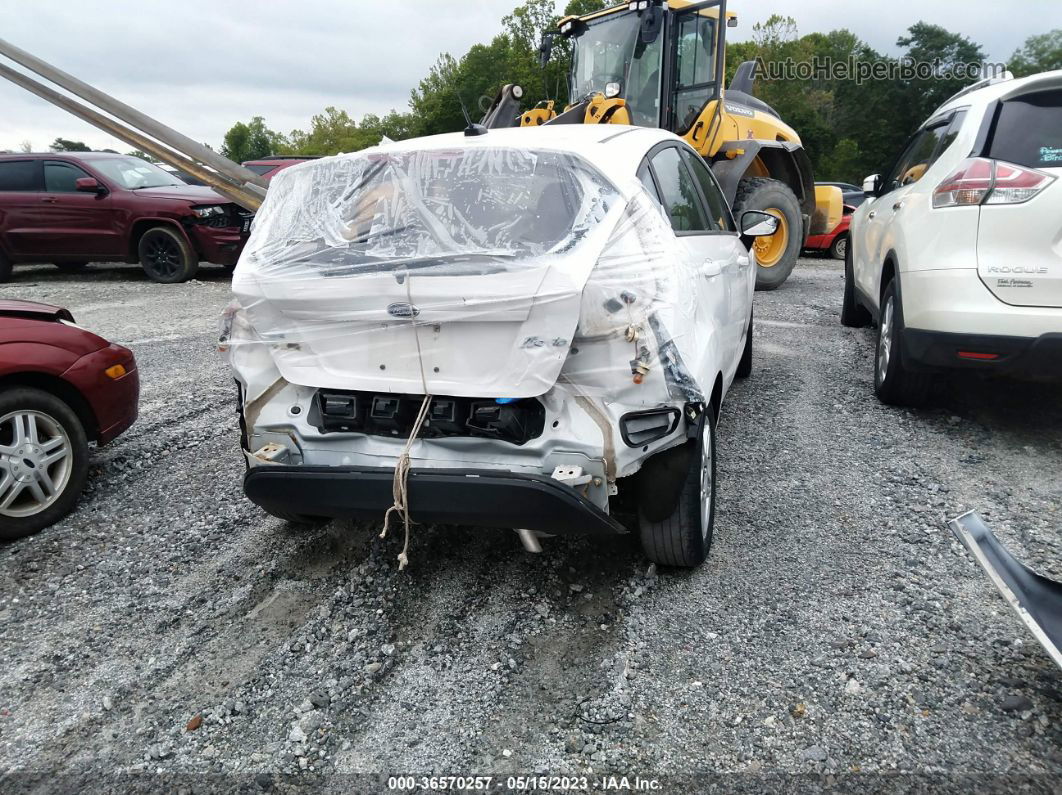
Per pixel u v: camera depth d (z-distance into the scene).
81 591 3.26
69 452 3.87
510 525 2.67
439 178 2.89
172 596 3.21
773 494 3.91
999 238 4.00
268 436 2.98
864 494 3.88
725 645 2.75
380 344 2.73
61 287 11.38
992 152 4.16
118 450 4.80
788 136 10.77
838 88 62.62
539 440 2.65
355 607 3.10
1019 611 2.34
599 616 2.97
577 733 2.38
